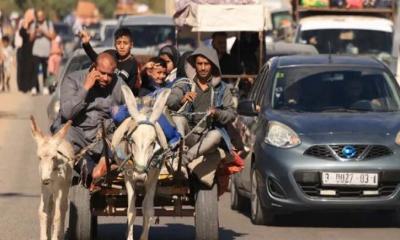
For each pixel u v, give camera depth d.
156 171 24.64
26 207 33.28
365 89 32.12
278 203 29.53
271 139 30.00
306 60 33.31
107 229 30.28
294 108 31.52
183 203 26.89
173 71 31.55
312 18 57.41
